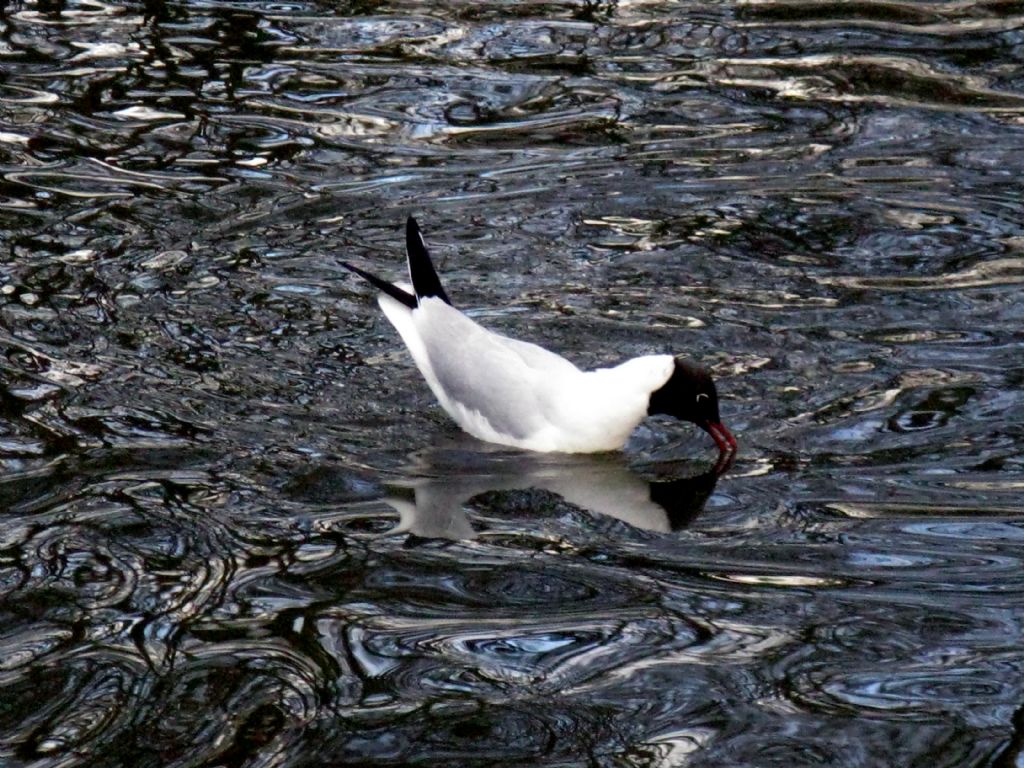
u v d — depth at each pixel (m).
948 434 11.33
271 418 11.60
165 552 9.88
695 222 14.73
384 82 17.66
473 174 15.69
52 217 14.69
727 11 19.55
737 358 12.42
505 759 7.98
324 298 13.38
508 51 18.48
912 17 19.27
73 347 12.50
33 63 17.97
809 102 17.17
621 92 17.44
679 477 10.95
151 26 19.08
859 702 8.43
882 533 10.12
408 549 9.94
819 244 14.31
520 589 9.52
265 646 8.91
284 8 19.72
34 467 10.87
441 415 11.86
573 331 12.80
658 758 7.97
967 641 8.95
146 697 8.47
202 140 16.31
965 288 13.47
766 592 9.47
